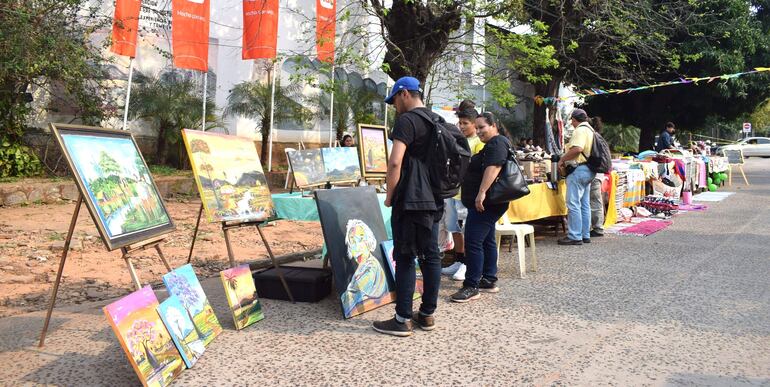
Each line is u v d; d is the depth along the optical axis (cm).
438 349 400
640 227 975
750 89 2078
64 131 343
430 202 411
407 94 432
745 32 1891
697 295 543
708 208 1260
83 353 385
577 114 810
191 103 1446
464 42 1111
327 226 475
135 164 413
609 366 372
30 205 1077
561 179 870
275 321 461
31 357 377
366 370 363
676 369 368
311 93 1708
